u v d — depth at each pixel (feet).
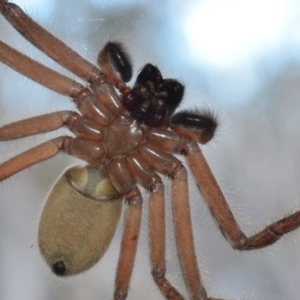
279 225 0.51
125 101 0.51
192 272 0.52
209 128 0.51
